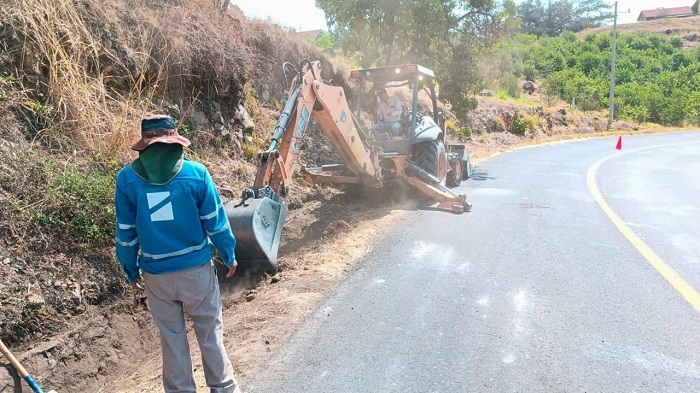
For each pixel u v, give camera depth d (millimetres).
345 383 3465
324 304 4715
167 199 3008
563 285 5137
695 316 4418
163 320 3139
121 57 6840
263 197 5141
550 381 3455
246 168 7996
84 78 6152
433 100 10234
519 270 5578
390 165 8992
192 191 3070
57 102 5820
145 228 3000
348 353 3846
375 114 9758
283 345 3982
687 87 46625
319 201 8711
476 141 21453
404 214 8211
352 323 4332
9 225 4500
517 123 25844
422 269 5625
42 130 5484
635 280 5266
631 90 42344
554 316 4430
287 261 5867
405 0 13305
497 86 34594
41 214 4680
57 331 4086
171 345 3129
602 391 3334
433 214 8242
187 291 3090
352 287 5109
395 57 15344
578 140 26875
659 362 3684
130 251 3076
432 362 3707
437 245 6508
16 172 4891
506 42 15492
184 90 7832
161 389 3590
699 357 3752
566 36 69125
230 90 8750
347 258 5996
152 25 7461
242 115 8969
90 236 4852
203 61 8094
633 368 3605
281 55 11484
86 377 3914
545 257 6027
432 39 14492
